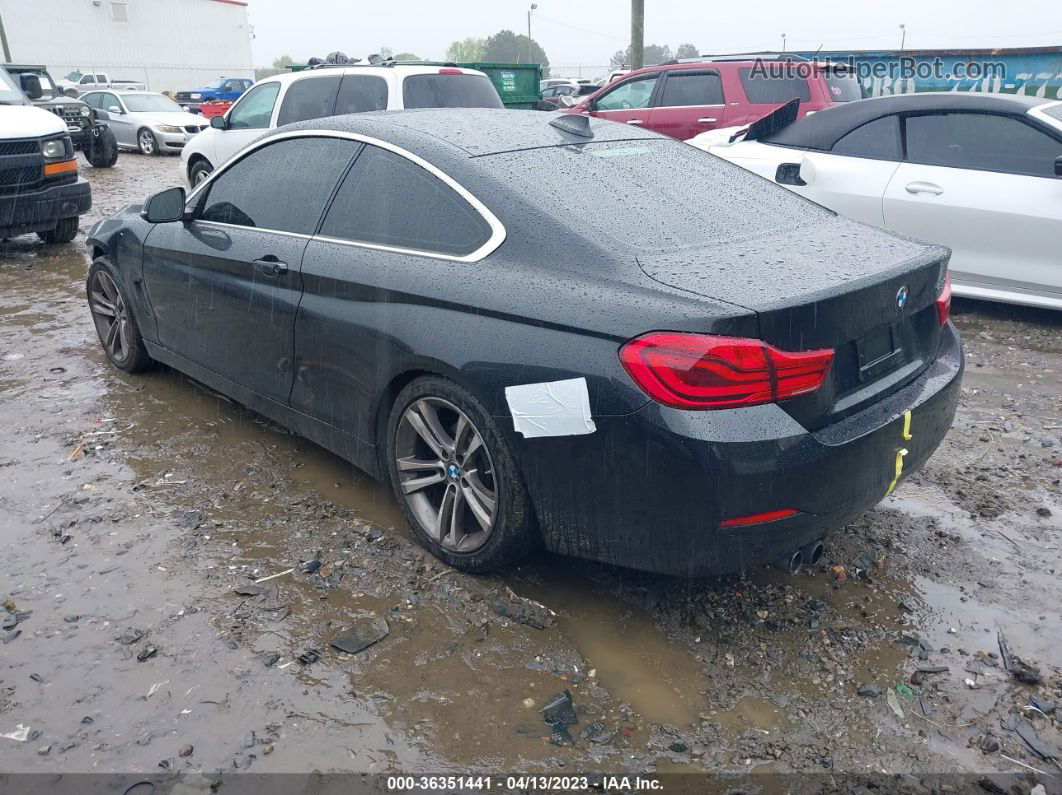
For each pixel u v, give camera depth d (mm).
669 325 2486
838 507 2660
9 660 2750
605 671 2740
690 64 11109
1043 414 4750
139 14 55188
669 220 3072
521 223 2953
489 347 2838
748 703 2617
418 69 8836
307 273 3521
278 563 3305
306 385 3682
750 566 2645
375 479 3723
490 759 2400
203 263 4145
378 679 2693
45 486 3852
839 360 2666
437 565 3285
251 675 2703
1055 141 5828
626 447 2561
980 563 3348
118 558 3312
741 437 2439
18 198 8266
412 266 3146
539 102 14461
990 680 2721
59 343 5824
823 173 6566
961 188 6031
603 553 2783
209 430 4457
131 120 19250
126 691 2631
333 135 3682
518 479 2879
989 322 6344
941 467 4137
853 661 2801
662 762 2398
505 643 2859
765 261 2816
